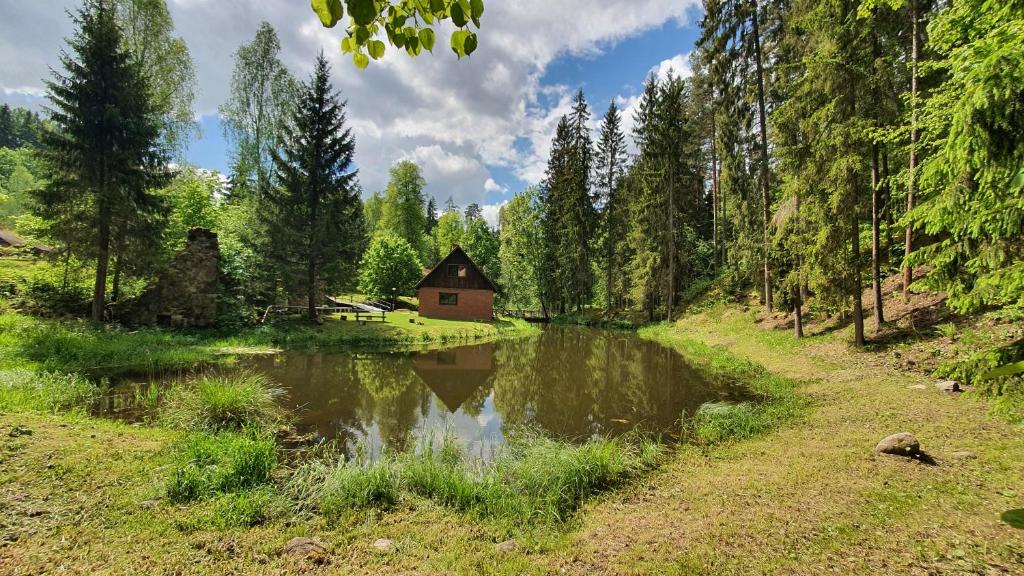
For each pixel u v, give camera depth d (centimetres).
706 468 591
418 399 1077
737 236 2325
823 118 1108
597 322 3253
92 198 1386
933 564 320
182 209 2278
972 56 489
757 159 1889
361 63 213
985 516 386
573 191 3488
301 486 498
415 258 4209
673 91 2550
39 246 1991
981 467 489
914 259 537
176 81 2050
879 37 1112
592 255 3647
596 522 450
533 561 370
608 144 3412
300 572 343
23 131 5881
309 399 1020
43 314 1463
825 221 1169
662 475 575
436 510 472
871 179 1181
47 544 347
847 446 607
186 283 1736
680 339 2077
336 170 2072
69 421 656
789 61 1529
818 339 1390
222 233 2088
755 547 368
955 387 793
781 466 561
